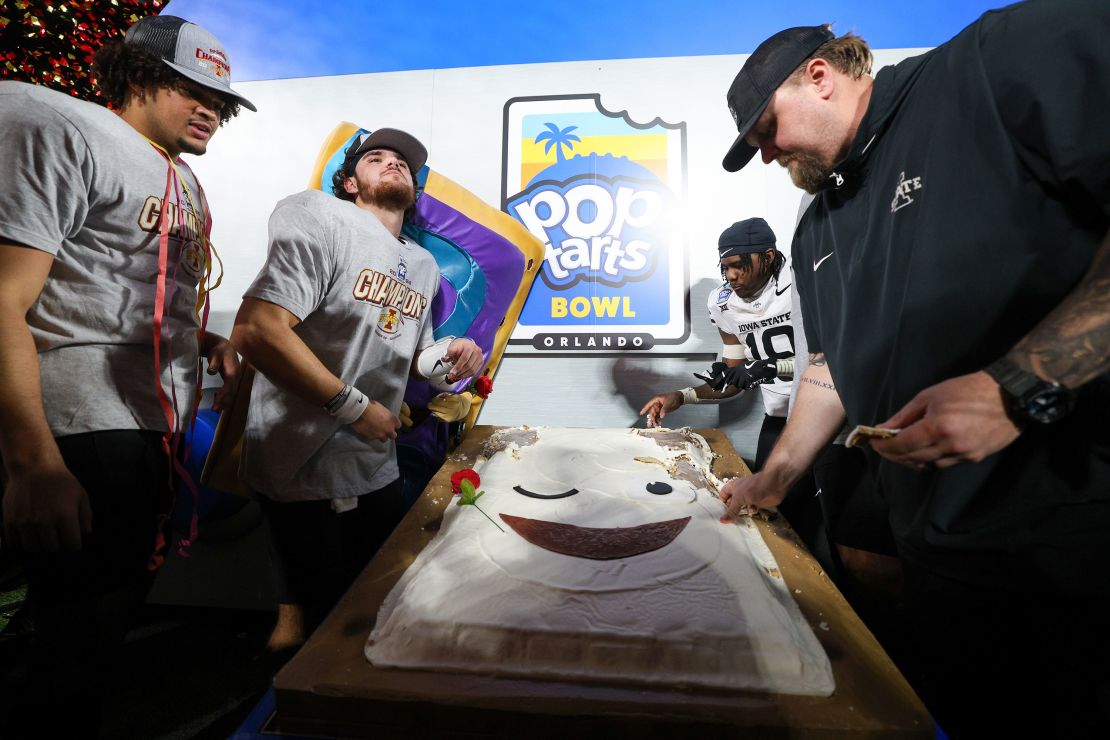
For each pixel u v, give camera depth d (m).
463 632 0.73
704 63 2.15
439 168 2.24
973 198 0.72
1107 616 0.69
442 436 1.98
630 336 2.16
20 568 1.96
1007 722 0.84
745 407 2.15
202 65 1.09
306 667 0.69
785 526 1.10
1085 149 0.61
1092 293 0.57
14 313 0.81
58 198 0.87
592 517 1.08
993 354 0.71
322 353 1.37
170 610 2.02
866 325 0.88
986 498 0.72
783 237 2.13
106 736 1.38
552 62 2.20
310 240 1.26
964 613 0.85
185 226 1.10
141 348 1.02
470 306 2.04
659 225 2.16
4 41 1.94
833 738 0.61
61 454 0.92
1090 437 0.66
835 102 0.92
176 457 1.08
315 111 2.26
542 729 0.64
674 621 0.74
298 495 1.36
